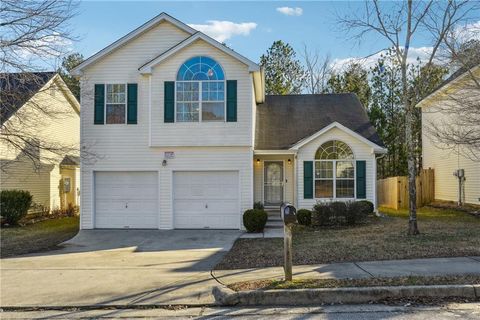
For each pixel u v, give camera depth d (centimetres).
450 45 1242
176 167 1595
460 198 1947
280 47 3453
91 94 1614
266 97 2166
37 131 1734
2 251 1224
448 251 971
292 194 1845
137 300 697
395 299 664
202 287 761
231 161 1580
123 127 1619
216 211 1591
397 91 3067
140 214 1617
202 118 1575
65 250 1221
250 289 694
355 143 1700
